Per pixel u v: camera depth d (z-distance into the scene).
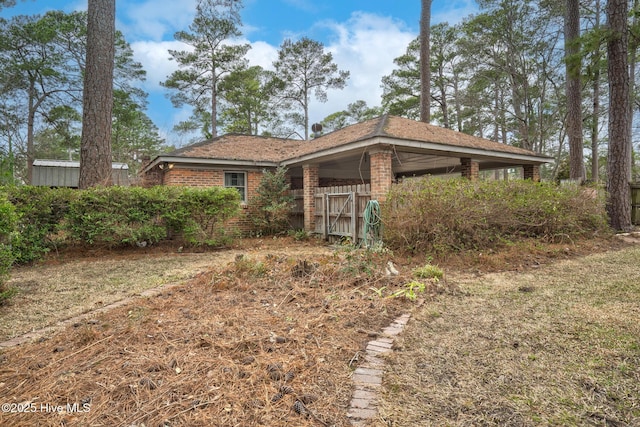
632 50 10.15
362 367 2.42
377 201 7.86
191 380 2.16
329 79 29.45
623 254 6.45
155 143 31.36
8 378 2.26
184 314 3.42
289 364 2.40
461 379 2.25
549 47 17.39
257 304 3.75
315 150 9.51
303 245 9.54
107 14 9.78
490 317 3.38
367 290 4.30
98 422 1.79
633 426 1.75
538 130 20.31
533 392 2.08
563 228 7.81
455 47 24.09
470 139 10.42
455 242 6.51
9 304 4.07
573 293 4.06
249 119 32.34
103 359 2.47
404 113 28.20
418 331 3.09
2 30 19.72
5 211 4.19
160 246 9.16
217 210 9.08
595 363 2.38
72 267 6.57
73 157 32.59
